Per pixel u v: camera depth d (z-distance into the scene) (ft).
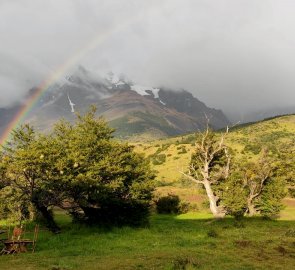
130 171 134.72
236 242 90.53
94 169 119.85
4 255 74.95
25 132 118.73
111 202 124.57
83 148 126.72
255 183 179.22
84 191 120.57
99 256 72.08
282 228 129.08
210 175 184.14
